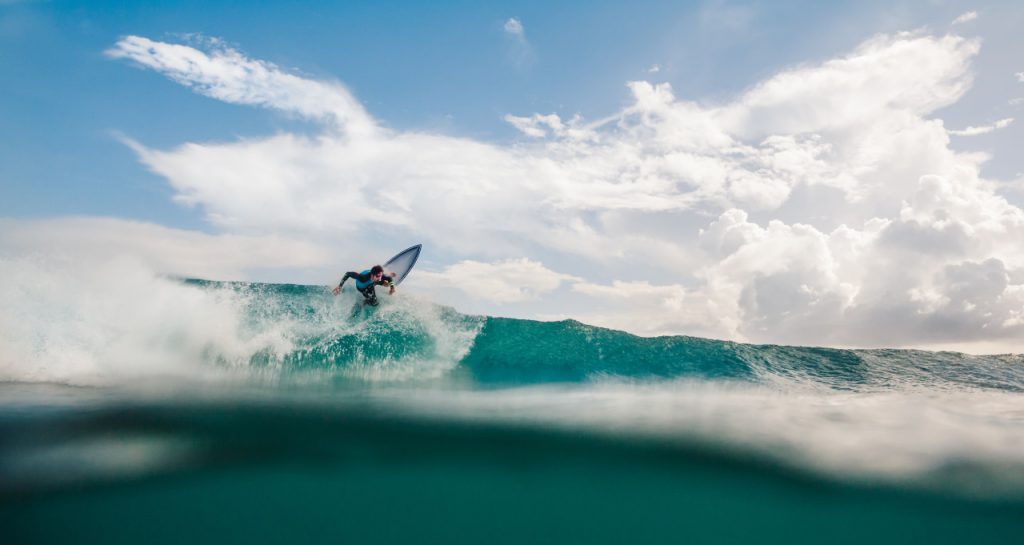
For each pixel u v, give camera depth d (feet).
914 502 25.90
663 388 32.73
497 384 32.96
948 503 25.86
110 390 28.07
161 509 22.86
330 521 24.20
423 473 25.25
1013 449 24.89
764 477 25.86
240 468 22.89
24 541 21.38
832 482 25.02
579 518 26.27
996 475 24.59
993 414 28.78
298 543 23.75
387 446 25.30
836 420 27.63
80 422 24.09
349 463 24.40
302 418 26.37
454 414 27.66
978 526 27.14
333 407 27.94
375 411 27.58
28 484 20.76
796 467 24.72
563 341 37.91
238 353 33.19
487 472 25.63
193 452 22.49
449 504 25.38
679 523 26.81
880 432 26.13
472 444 25.86
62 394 26.99
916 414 28.66
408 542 24.94
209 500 23.34
